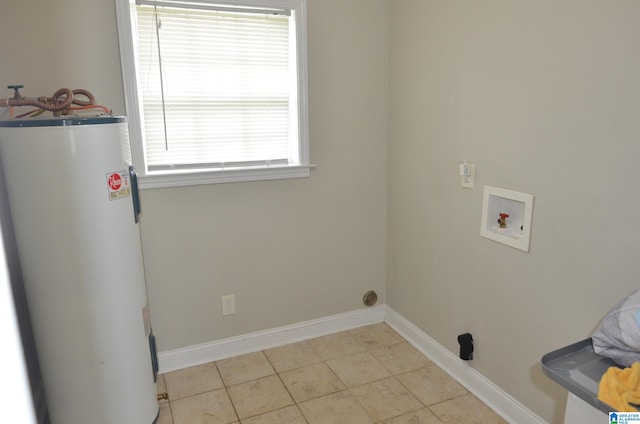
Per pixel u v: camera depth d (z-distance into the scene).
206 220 2.38
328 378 2.36
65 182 1.58
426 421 2.03
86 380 1.76
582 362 1.27
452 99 2.17
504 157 1.90
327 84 2.52
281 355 2.58
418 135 2.45
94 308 1.71
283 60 2.42
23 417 1.64
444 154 2.26
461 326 2.28
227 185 2.39
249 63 2.35
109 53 2.04
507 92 1.85
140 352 1.88
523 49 1.75
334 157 2.62
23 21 1.89
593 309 1.59
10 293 1.65
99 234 1.67
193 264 2.40
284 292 2.66
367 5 2.53
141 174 2.18
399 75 2.55
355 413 2.09
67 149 1.56
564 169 1.64
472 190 2.10
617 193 1.47
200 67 2.26
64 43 1.96
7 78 1.90
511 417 2.01
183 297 2.41
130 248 1.79
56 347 1.71
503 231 1.95
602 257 1.54
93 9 1.98
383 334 2.81
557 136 1.65
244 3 2.22
